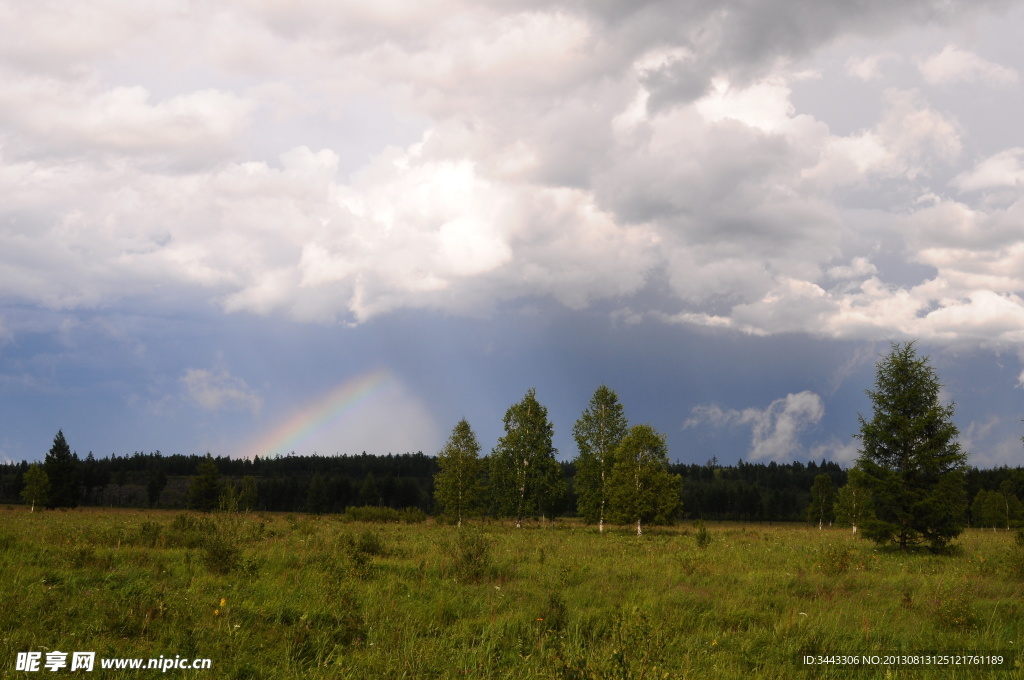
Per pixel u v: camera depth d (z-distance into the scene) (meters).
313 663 8.19
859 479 32.56
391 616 10.79
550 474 62.12
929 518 30.22
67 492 89.19
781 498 143.75
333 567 14.30
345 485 131.00
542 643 9.12
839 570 19.45
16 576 11.31
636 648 8.54
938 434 30.86
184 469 174.00
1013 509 79.88
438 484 61.94
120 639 8.30
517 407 63.50
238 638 8.64
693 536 45.41
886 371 32.97
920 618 12.54
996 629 11.52
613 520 55.31
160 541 19.67
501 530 45.97
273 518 46.12
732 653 9.77
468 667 8.34
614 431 62.06
